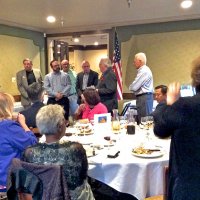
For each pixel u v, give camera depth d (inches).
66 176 54.2
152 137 96.2
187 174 45.8
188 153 45.8
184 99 46.6
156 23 209.9
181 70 207.3
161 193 70.9
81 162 56.0
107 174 70.9
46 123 56.4
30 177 52.2
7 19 197.2
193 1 156.9
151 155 72.6
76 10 171.8
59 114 57.8
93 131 105.5
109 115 115.0
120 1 152.3
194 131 45.1
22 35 225.6
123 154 76.7
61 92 188.9
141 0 151.2
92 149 79.5
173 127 46.4
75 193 55.6
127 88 224.1
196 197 44.7
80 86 186.5
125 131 106.3
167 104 48.4
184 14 192.2
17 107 190.1
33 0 146.4
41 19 198.7
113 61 204.1
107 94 155.7
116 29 222.4
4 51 208.4
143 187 69.5
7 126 72.1
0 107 73.9
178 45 205.9
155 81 216.2
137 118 154.7
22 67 226.8
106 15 188.9
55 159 54.3
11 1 148.1
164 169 62.1
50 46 250.8
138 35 216.8
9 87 215.0
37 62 245.1
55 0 147.3
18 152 73.0
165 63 211.6
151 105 159.0
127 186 70.4
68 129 111.4
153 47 213.6
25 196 54.3
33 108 100.4
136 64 159.5
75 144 57.0
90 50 441.1
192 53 202.5
